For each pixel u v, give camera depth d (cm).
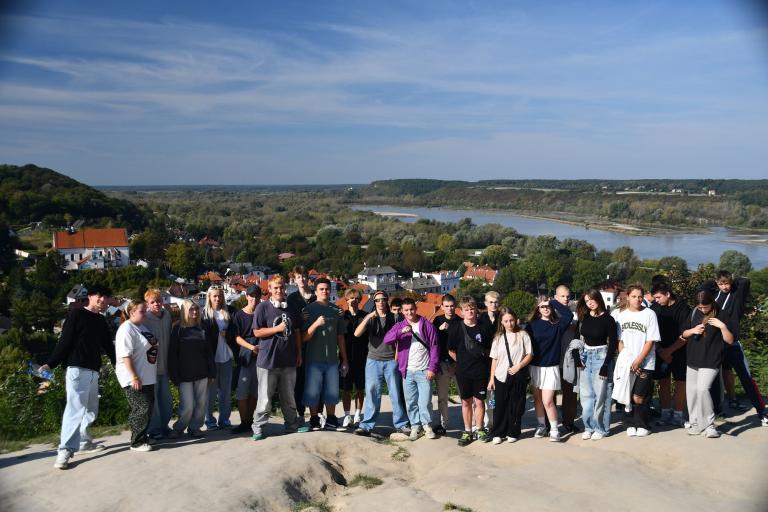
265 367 857
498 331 866
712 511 593
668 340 866
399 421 920
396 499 658
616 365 838
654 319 816
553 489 658
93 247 9281
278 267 11331
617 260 9488
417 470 792
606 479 676
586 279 8675
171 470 725
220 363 947
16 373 1111
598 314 837
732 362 850
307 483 715
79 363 768
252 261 11519
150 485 679
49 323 5831
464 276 10356
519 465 766
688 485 668
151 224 12888
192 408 872
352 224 15612
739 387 1116
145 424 802
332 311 924
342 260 11488
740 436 798
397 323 899
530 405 1113
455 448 852
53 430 1051
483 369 869
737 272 7556
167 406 878
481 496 650
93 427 1022
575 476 689
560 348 859
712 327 789
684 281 1722
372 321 914
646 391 820
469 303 866
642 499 622
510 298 7544
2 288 6738
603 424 845
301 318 897
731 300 848
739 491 639
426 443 877
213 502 632
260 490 666
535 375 855
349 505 659
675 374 871
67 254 9125
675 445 769
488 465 767
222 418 957
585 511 599
